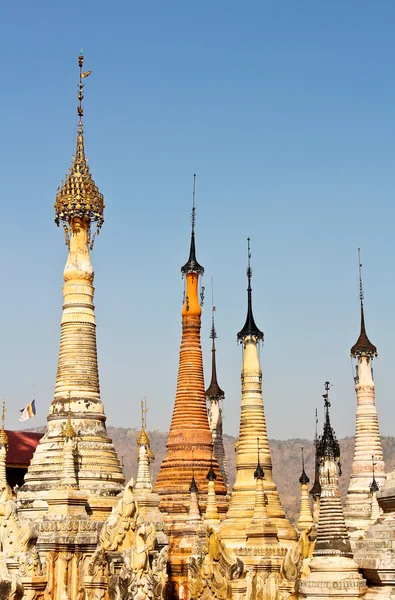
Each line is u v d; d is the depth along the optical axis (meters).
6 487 71.12
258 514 67.62
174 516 82.69
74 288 82.50
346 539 38.91
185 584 77.56
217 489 85.94
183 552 78.19
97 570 65.38
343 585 37.59
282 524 73.31
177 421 88.06
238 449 75.75
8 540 67.75
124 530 66.00
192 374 89.12
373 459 81.00
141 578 60.41
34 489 75.75
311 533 63.25
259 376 77.00
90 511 72.94
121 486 76.81
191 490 81.44
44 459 77.06
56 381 81.00
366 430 82.06
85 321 81.88
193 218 93.56
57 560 67.88
